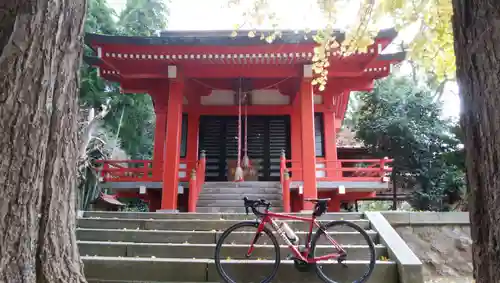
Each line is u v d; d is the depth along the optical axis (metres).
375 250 5.47
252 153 13.64
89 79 15.44
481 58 1.92
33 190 2.43
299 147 13.49
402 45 9.16
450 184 14.72
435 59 5.54
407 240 6.70
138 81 12.59
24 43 2.47
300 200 12.06
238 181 11.47
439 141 15.48
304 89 10.29
